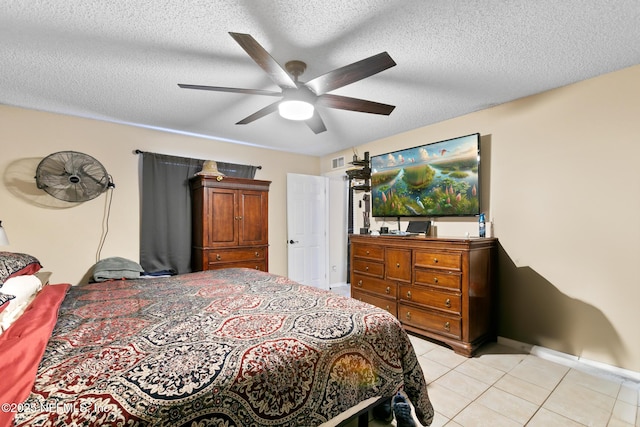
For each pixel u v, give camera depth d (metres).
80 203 3.13
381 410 1.78
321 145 4.40
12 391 0.77
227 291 1.91
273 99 2.67
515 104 2.75
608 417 1.76
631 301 2.18
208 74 2.23
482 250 2.70
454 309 2.62
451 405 1.88
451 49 1.93
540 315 2.63
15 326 1.23
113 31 1.72
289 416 1.01
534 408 1.85
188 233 3.75
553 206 2.54
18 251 2.84
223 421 0.87
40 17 1.59
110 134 3.31
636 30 1.71
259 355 1.04
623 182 2.20
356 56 1.99
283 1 1.48
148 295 1.83
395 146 3.81
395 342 1.44
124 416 0.74
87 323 1.32
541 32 1.74
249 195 3.84
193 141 3.88
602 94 2.28
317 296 1.78
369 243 3.39
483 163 2.98
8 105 2.80
